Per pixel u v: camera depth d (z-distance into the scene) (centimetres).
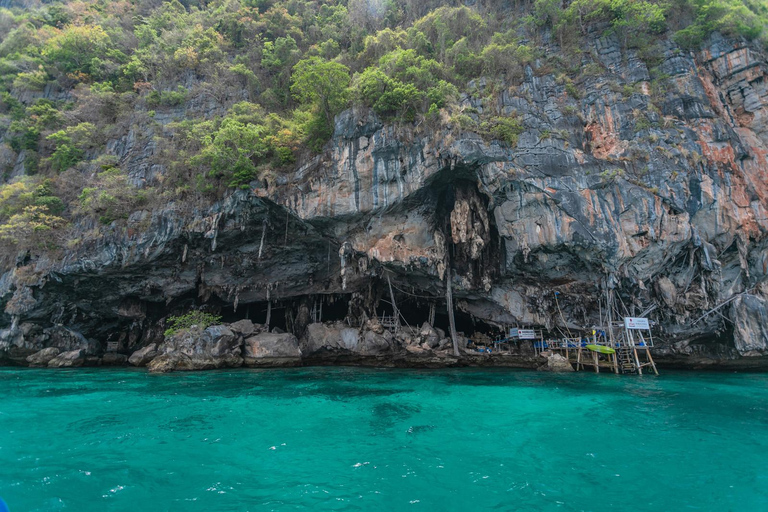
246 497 764
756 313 2266
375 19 3619
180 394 1733
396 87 2467
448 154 2311
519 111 2464
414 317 3422
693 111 2456
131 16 4425
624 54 2731
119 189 2831
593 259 2312
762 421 1312
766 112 2497
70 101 3756
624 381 2123
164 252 2781
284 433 1173
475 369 2725
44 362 2881
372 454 1001
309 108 2997
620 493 793
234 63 3712
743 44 2614
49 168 3434
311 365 2956
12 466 909
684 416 1372
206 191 2733
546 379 2203
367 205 2488
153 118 3459
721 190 2298
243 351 2794
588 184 2275
